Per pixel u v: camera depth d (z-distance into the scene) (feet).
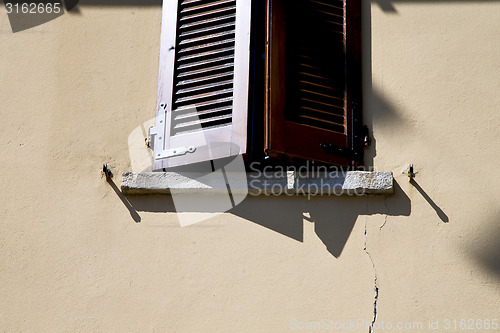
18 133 32.04
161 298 28.91
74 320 28.76
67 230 30.19
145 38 33.42
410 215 29.66
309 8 32.48
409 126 31.19
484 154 30.55
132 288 29.09
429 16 33.01
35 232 30.25
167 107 31.30
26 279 29.48
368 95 31.81
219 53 31.55
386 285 28.60
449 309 28.17
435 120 31.24
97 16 33.96
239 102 30.37
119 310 28.81
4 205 30.76
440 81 31.89
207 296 28.84
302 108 30.78
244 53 31.09
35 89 32.83
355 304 28.40
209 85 31.22
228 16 32.04
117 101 32.35
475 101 31.48
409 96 31.71
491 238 29.12
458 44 32.48
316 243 29.37
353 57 32.24
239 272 29.09
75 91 32.65
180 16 32.65
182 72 31.81
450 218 29.53
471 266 28.73
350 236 29.43
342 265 29.01
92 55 33.24
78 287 29.22
